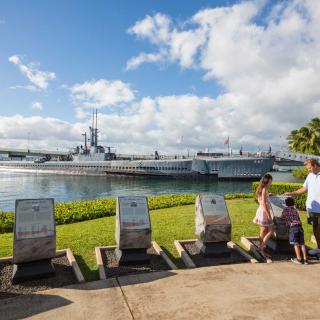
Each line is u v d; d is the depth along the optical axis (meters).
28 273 5.62
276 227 7.15
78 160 79.75
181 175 59.88
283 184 16.20
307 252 7.13
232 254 7.21
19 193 39.12
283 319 4.20
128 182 54.59
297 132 57.09
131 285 5.41
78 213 12.07
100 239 8.32
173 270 6.15
